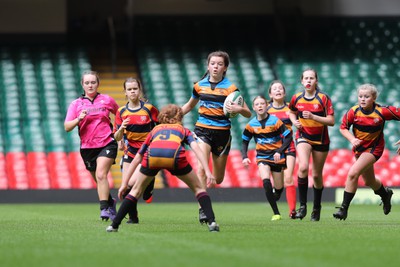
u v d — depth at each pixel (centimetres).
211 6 11700
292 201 4922
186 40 11338
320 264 2364
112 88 10494
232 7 11744
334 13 11650
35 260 2495
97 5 12288
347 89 10319
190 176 3469
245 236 3341
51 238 3281
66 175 8800
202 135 4231
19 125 9544
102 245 2955
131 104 4319
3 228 3956
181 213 5931
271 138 4831
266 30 11706
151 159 3391
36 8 11106
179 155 3381
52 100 9981
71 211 6366
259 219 4938
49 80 10331
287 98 10162
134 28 11444
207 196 3525
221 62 4166
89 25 12175
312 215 4731
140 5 11562
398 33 11588
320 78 10525
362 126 4341
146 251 2730
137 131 4294
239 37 11519
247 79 10519
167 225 4206
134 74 10944
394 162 9094
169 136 3403
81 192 8319
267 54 11169
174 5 11644
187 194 8375
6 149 9238
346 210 4391
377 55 11244
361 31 11588
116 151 4456
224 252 2691
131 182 4144
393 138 9400
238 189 8475
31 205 7812
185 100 10125
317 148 4681
